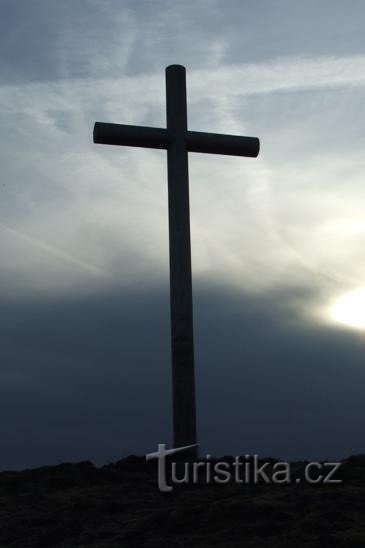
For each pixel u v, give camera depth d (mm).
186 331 13617
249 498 10500
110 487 12523
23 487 12625
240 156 14992
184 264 13836
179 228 13945
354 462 13141
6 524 10438
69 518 10625
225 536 9055
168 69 14516
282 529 9086
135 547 9000
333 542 8391
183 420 13328
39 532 10102
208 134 14469
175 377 13516
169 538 9258
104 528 10078
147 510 10734
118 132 14023
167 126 14391
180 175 14164
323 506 9766
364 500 10078
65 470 13688
